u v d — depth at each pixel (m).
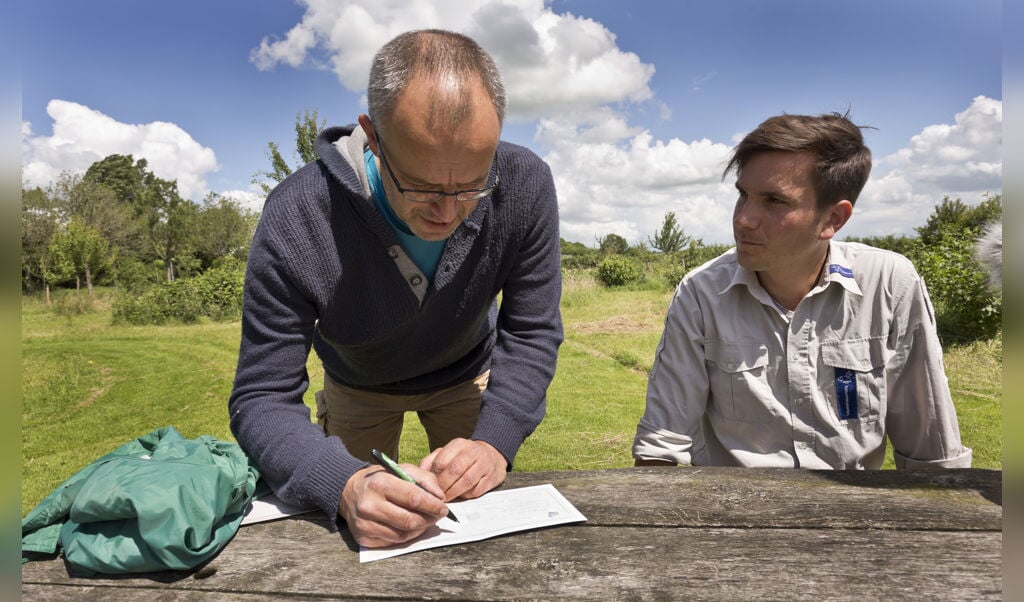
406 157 1.21
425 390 2.14
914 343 1.72
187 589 1.05
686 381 1.85
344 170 1.44
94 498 1.09
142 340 11.34
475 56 1.24
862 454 1.75
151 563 1.08
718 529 1.20
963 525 1.18
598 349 8.17
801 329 1.75
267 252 1.44
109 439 5.65
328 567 1.11
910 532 1.17
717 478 1.43
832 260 1.73
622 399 5.80
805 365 1.76
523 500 1.36
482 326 2.07
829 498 1.31
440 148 1.18
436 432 2.40
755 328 1.80
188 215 30.41
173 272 30.17
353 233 1.48
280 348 1.46
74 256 18.70
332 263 1.49
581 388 6.19
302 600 1.02
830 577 1.03
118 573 1.09
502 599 1.00
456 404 2.29
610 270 16.22
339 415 2.26
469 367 2.18
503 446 1.51
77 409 6.65
